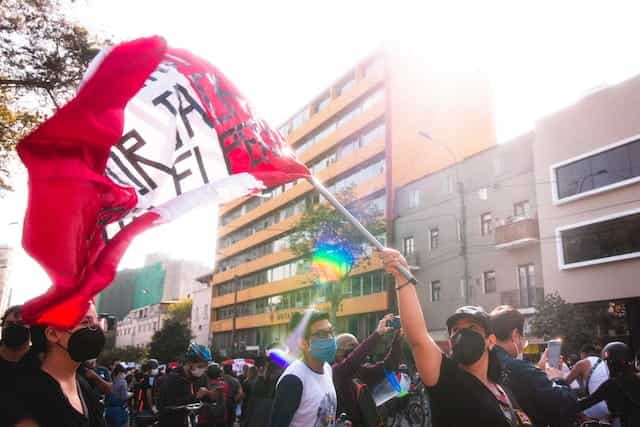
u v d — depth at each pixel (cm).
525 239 2412
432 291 3019
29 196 224
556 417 305
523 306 2464
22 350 315
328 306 3316
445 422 253
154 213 274
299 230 3266
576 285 2230
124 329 10281
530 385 309
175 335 5500
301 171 320
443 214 3016
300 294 4500
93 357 261
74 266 224
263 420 560
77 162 237
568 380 591
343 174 4162
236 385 1022
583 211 2252
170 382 719
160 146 300
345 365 444
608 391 462
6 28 995
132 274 11406
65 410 246
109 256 245
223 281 6059
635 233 2070
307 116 4934
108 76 242
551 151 2417
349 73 4347
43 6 998
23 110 1073
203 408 782
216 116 318
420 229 3178
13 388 237
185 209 283
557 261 2314
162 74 314
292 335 390
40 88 1055
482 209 2758
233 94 329
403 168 3631
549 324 2027
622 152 2153
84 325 261
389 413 1289
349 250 3158
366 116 3928
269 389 577
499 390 284
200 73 324
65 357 261
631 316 2056
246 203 5884
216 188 297
